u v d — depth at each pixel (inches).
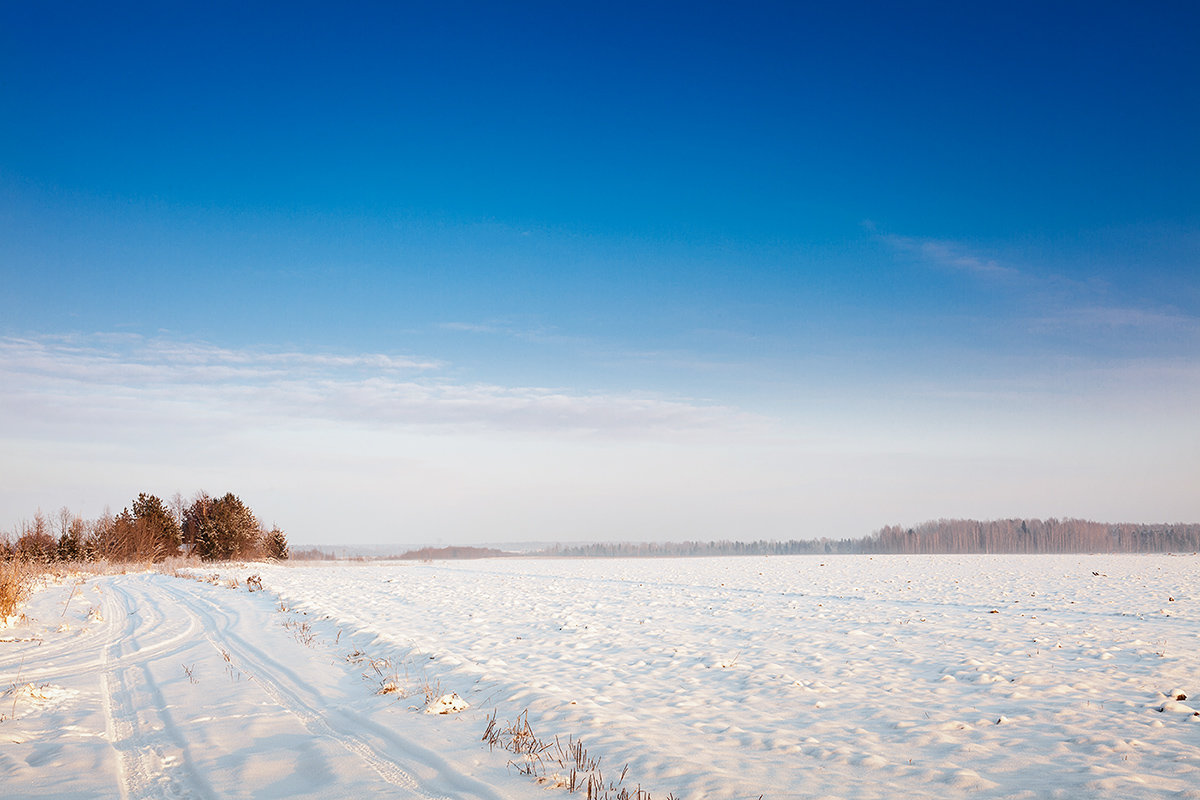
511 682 395.2
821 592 1143.0
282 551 3095.5
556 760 264.7
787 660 506.9
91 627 633.0
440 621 737.0
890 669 472.7
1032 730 319.6
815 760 273.4
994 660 494.3
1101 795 235.1
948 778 250.5
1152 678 427.2
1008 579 1423.5
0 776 244.1
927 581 1398.9
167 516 2517.2
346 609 823.7
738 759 272.5
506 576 1784.0
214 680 412.8
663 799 224.2
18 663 457.7
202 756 269.0
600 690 406.0
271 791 233.1
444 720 323.0
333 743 285.1
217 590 1039.6
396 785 238.1
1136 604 876.6
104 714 335.0
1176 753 281.3
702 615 809.5
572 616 795.4
